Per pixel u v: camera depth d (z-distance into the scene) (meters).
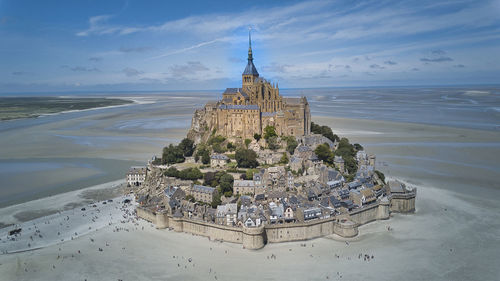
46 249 156.88
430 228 174.00
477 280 129.75
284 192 194.38
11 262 146.00
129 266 142.50
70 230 177.25
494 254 147.00
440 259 144.38
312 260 146.50
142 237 169.75
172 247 159.88
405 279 130.88
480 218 182.38
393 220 187.25
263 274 135.75
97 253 153.12
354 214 180.62
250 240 157.25
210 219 175.50
